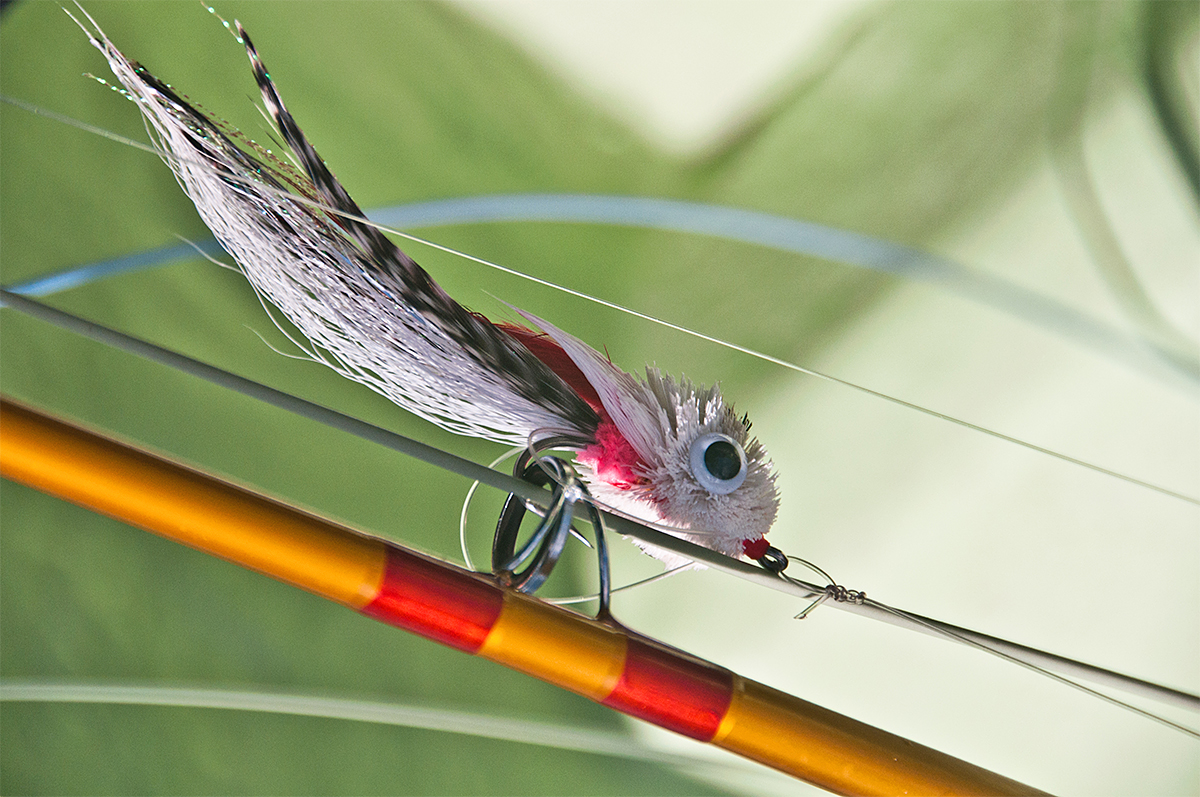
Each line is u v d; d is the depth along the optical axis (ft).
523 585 2.30
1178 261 3.04
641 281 2.95
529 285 2.89
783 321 2.97
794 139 3.05
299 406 2.27
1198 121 3.06
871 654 2.82
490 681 2.72
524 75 2.98
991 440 2.93
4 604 2.69
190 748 2.68
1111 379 2.97
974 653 2.85
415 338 2.33
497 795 2.70
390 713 2.70
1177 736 2.80
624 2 2.95
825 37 3.00
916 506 2.90
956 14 2.95
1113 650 2.85
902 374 2.97
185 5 2.81
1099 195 3.04
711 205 3.00
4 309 2.73
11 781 2.66
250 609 2.71
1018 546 2.89
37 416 2.24
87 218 2.75
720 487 2.32
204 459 2.73
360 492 2.74
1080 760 2.80
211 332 2.75
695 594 2.78
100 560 2.71
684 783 2.71
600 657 2.28
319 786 2.68
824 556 2.87
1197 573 2.88
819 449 2.92
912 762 2.32
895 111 3.04
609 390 2.33
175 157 2.31
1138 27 2.98
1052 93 3.05
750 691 2.30
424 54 2.92
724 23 2.97
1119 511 2.90
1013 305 2.99
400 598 2.26
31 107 2.27
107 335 2.25
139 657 2.70
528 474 2.32
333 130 2.89
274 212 2.32
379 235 2.34
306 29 2.87
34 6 2.75
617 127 3.00
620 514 2.31
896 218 3.03
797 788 2.71
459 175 2.93
